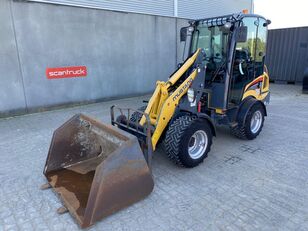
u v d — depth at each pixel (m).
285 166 3.68
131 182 2.73
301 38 10.23
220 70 4.16
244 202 2.86
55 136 3.34
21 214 2.71
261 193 3.02
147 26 8.52
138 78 8.73
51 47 6.73
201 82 3.77
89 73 7.57
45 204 2.86
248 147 4.37
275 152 4.16
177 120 3.44
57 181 3.19
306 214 2.65
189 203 2.85
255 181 3.29
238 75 4.33
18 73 6.37
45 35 6.57
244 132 4.47
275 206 2.78
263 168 3.63
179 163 3.47
